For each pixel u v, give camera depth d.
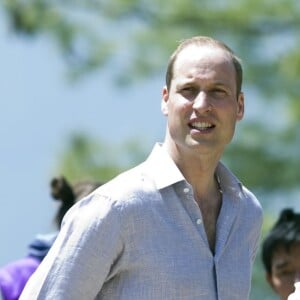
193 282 11.51
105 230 11.49
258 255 25.98
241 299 11.77
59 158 34.38
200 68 11.66
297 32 34.69
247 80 33.97
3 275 14.79
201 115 11.59
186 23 35.03
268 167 33.09
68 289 11.44
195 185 11.89
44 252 14.90
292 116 33.75
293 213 14.70
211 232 11.91
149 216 11.56
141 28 35.34
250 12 34.59
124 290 11.50
